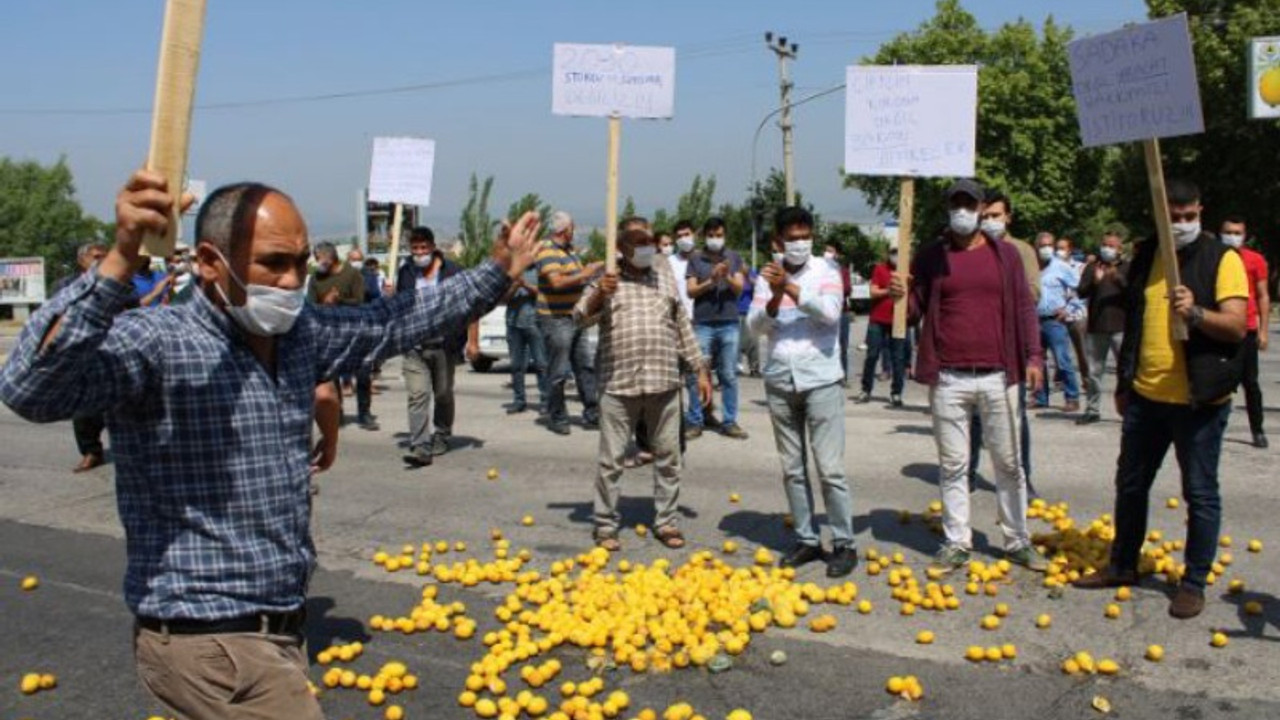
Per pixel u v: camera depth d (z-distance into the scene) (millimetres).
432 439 10141
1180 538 6711
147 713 4625
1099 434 10461
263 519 2650
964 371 6023
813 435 6160
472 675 4879
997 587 5914
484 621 5652
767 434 10898
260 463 2648
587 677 4879
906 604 5586
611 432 6785
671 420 6781
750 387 15102
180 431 2566
